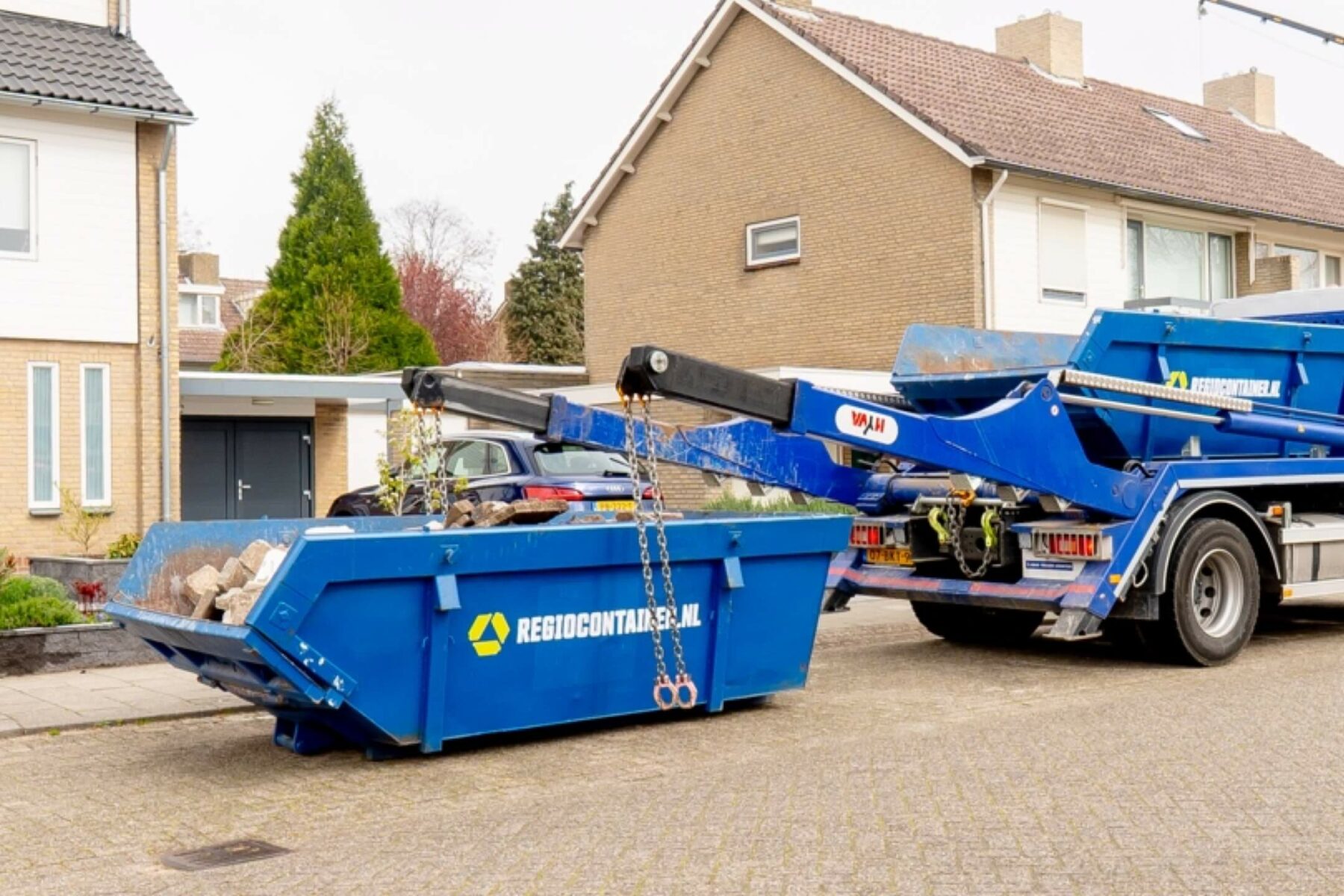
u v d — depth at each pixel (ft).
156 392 59.98
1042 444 32.27
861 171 75.77
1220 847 18.93
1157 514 33.53
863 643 40.98
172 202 60.54
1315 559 37.42
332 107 128.67
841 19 83.25
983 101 79.00
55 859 20.12
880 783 23.06
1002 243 71.97
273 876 18.90
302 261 124.67
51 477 57.47
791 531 29.45
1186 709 29.07
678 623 28.14
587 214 90.53
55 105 56.34
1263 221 85.61
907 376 36.68
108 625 36.94
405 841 20.47
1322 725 26.94
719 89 83.61
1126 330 34.32
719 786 23.16
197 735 29.17
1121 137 83.66
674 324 86.58
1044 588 33.53
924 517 35.70
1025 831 19.90
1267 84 104.37
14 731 29.22
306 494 79.46
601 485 41.75
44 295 57.26
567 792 23.15
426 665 25.00
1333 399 39.91
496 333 184.03
